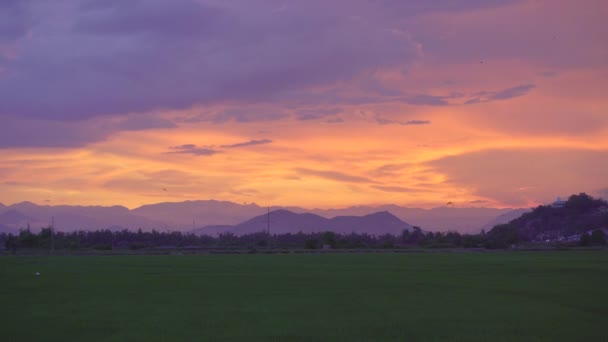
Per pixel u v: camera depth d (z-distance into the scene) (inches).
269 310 1157.7
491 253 4183.1
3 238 7391.7
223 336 897.5
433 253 4247.0
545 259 3147.1
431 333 914.7
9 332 934.4
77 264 2815.0
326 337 886.4
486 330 938.1
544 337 885.2
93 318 1067.3
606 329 944.9
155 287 1615.4
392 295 1398.9
